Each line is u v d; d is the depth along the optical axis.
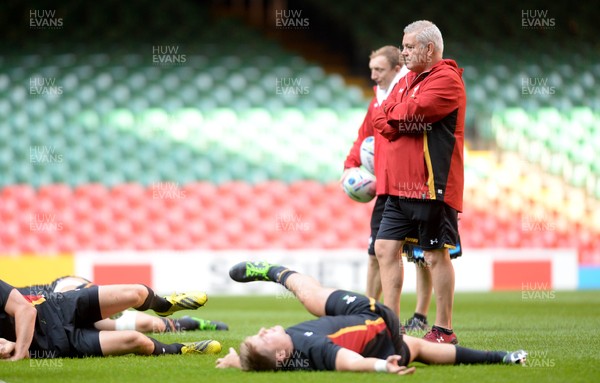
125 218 58.53
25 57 71.06
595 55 73.50
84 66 69.88
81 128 64.38
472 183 62.38
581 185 64.00
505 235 60.88
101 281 51.50
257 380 16.02
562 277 54.53
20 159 62.59
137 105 66.06
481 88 69.25
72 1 75.50
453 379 16.16
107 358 19.67
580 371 17.47
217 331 27.58
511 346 22.48
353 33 75.12
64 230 58.16
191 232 58.50
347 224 59.44
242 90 68.25
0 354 19.12
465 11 76.44
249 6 82.25
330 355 16.50
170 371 17.64
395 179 22.03
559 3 76.50
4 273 51.28
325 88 69.00
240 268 19.23
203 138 64.44
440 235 21.78
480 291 52.31
